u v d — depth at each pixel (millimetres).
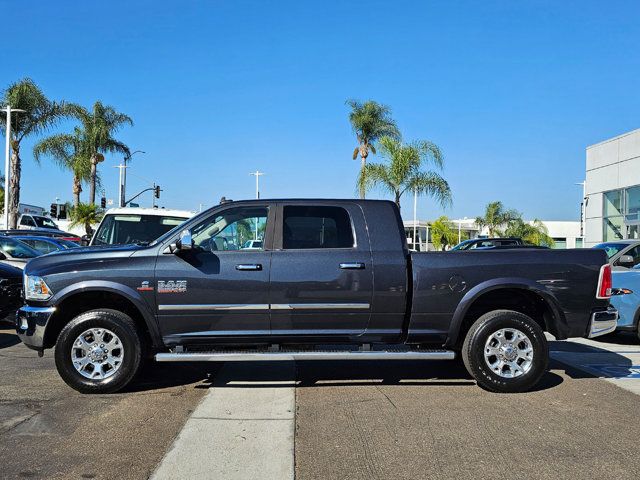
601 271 6402
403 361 7891
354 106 32906
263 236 6344
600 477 4098
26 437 4828
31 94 31906
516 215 52250
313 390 6348
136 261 6152
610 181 26391
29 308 6141
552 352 8641
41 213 47750
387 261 6238
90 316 6066
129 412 5504
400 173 25453
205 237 6367
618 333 10453
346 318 6227
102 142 39531
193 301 6094
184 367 7434
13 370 7160
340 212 6434
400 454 4504
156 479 4043
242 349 6320
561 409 5660
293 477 4086
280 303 6133
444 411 5586
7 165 31125
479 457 4445
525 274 6305
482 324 6207
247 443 4715
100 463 4305
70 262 6188
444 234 45281
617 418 5387
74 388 6086
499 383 6172
